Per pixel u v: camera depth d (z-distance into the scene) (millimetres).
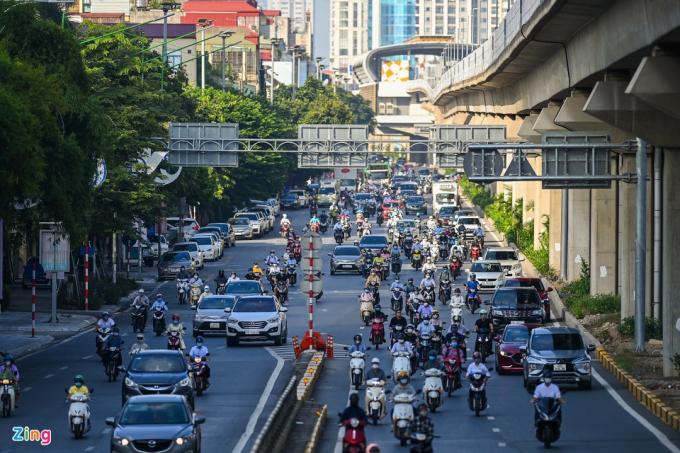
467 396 78312
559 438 62125
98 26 154625
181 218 199500
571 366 79312
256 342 110000
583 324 117312
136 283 159500
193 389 75625
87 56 147625
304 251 99875
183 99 195625
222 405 72938
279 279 141875
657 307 104062
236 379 84875
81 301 134500
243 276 170750
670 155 86062
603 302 123875
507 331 91188
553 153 94312
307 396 75500
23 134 82500
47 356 99438
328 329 118000
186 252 170875
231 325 105750
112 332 85688
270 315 106562
